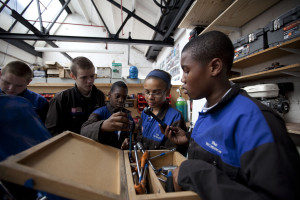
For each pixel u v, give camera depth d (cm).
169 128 65
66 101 104
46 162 29
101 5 395
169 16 267
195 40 44
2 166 22
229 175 35
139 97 244
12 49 445
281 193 24
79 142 45
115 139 81
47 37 305
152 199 28
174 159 60
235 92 41
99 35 608
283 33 109
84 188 24
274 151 27
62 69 237
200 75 43
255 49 132
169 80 89
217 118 42
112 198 25
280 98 129
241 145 32
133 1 281
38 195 42
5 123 34
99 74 254
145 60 618
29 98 111
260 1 133
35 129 42
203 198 29
